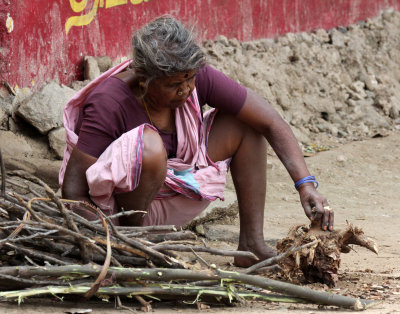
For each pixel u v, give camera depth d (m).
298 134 13.64
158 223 5.64
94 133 5.19
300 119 14.16
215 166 5.74
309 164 12.23
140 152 4.82
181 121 5.57
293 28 15.94
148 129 4.96
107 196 5.04
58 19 9.93
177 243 4.78
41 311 4.18
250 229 5.96
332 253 5.22
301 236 5.31
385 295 5.04
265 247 5.93
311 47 15.89
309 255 5.16
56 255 4.61
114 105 5.25
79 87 10.08
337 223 9.02
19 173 7.94
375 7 18.84
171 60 4.89
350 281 5.56
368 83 16.41
